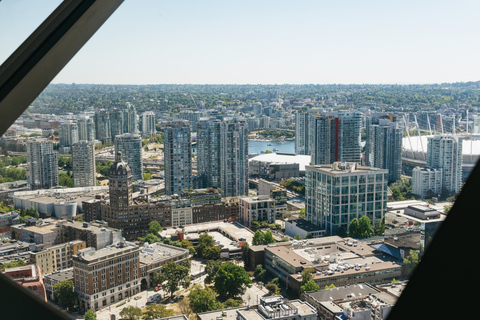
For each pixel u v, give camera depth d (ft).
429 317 5.57
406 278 5.72
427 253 5.70
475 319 5.41
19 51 7.16
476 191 5.66
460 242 5.61
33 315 6.62
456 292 5.52
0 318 6.59
